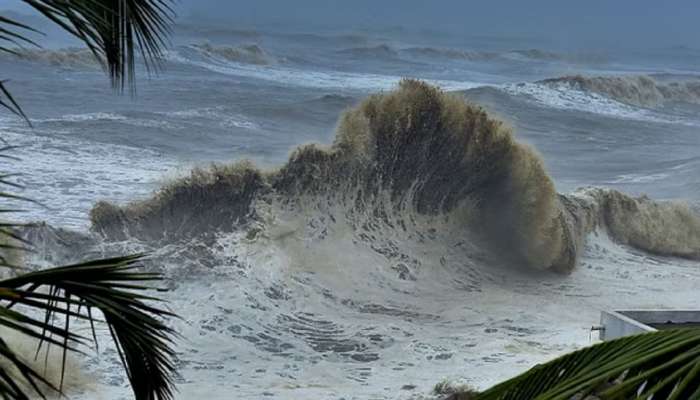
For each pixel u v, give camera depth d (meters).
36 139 70.44
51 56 119.50
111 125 80.25
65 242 39.94
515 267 45.66
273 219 42.97
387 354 31.38
